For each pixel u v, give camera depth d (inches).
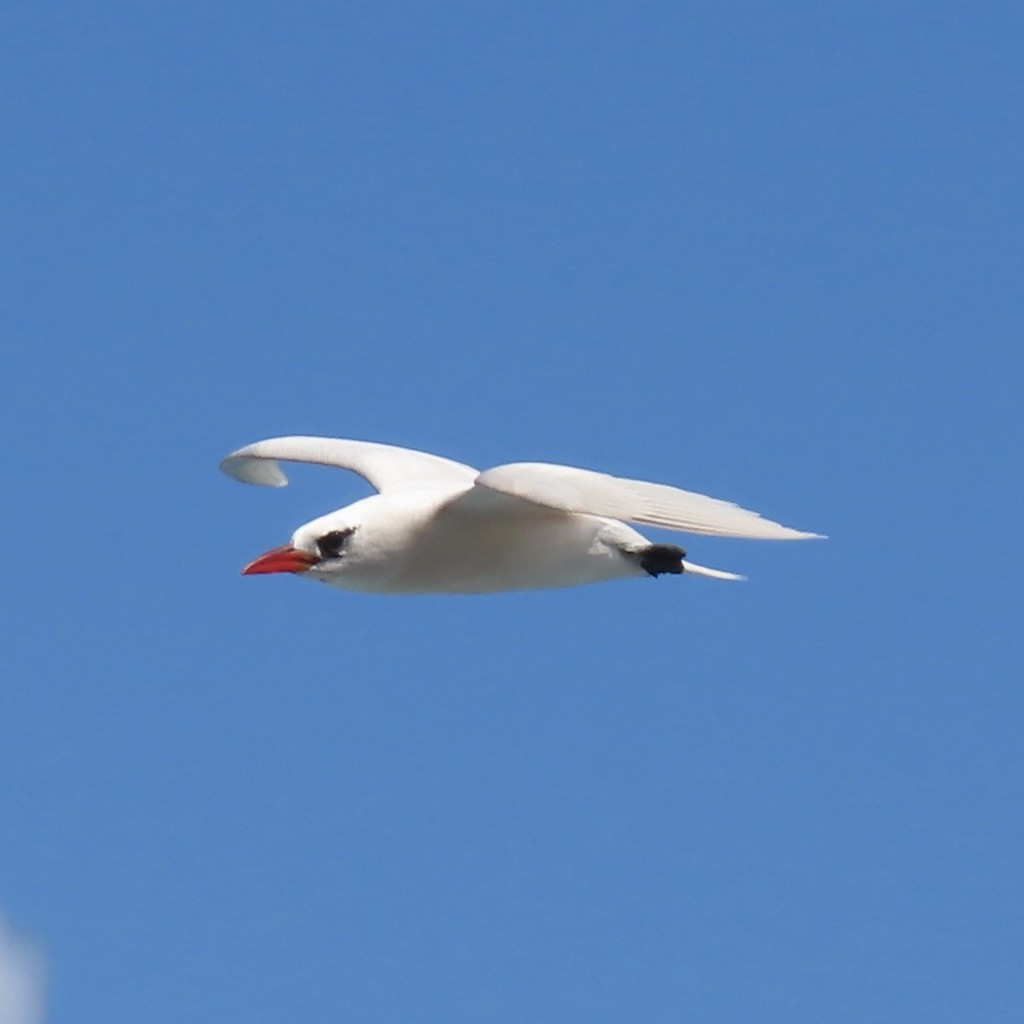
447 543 646.5
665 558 654.5
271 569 645.3
